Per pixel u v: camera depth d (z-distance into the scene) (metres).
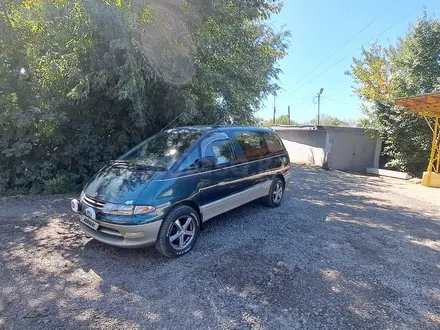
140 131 6.68
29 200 5.49
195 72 5.98
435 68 11.38
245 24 7.24
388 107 12.47
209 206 3.73
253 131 5.04
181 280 2.81
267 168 5.04
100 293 2.58
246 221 4.60
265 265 3.14
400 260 3.42
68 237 3.79
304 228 4.39
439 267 3.28
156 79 5.57
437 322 2.31
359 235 4.20
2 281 2.73
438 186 9.52
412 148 12.23
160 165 3.50
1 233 3.88
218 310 2.38
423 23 11.41
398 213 5.65
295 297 2.58
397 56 13.36
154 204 3.03
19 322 2.18
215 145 4.02
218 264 3.14
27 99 6.03
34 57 6.18
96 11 4.79
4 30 5.75
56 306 2.39
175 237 3.26
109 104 6.48
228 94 6.82
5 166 6.05
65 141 6.61
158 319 2.26
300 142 16.66
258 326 2.20
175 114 6.26
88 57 5.76
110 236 3.13
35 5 5.93
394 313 2.41
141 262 3.15
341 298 2.59
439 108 9.10
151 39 5.31
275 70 8.48
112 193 3.18
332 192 7.64
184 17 5.50
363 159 14.53
